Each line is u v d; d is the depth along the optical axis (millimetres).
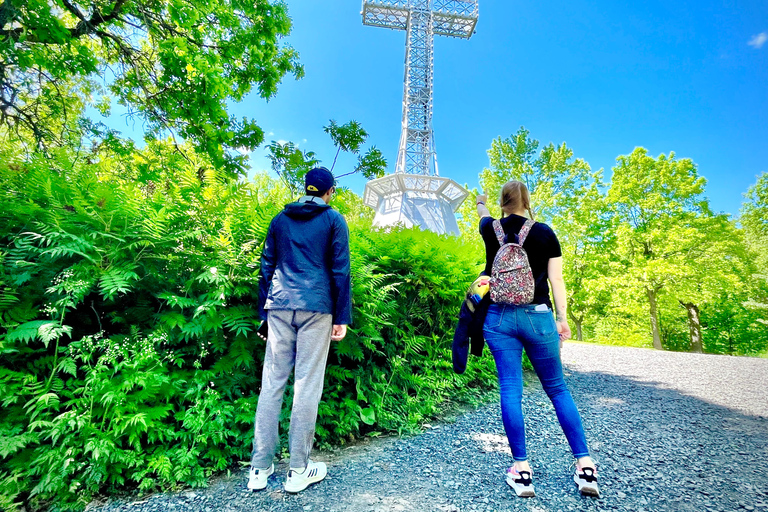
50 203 1992
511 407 2051
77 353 2000
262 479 1930
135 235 2070
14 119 7027
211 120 8008
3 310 1764
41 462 1644
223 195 2613
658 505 1865
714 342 24688
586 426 3146
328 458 2402
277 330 2018
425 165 28797
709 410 3742
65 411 1867
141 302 2248
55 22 5613
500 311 2158
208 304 2117
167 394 2020
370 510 1771
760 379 5512
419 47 31391
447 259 3898
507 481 2049
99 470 1730
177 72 7305
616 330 25984
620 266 21109
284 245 2111
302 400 1961
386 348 3221
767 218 24578
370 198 29672
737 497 1955
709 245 20203
